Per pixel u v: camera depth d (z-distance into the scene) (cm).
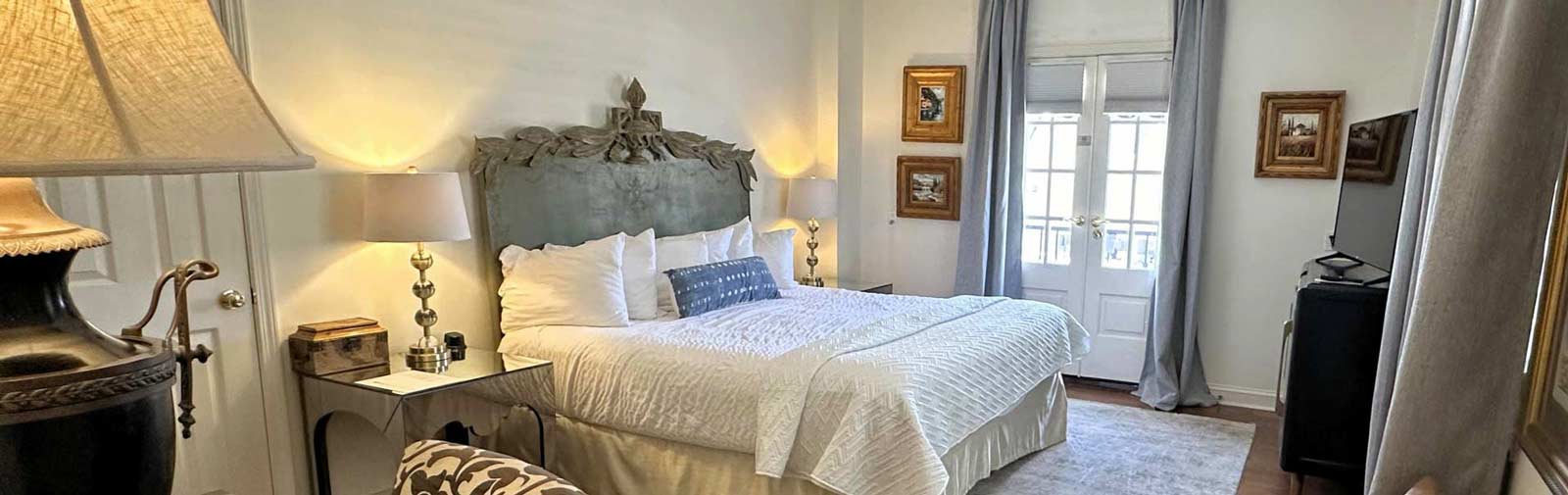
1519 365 151
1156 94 444
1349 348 282
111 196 232
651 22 398
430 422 253
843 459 241
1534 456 144
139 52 80
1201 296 443
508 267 329
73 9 75
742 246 420
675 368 277
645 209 396
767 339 295
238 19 250
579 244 363
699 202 428
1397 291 222
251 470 267
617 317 320
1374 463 228
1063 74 468
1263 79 415
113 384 90
